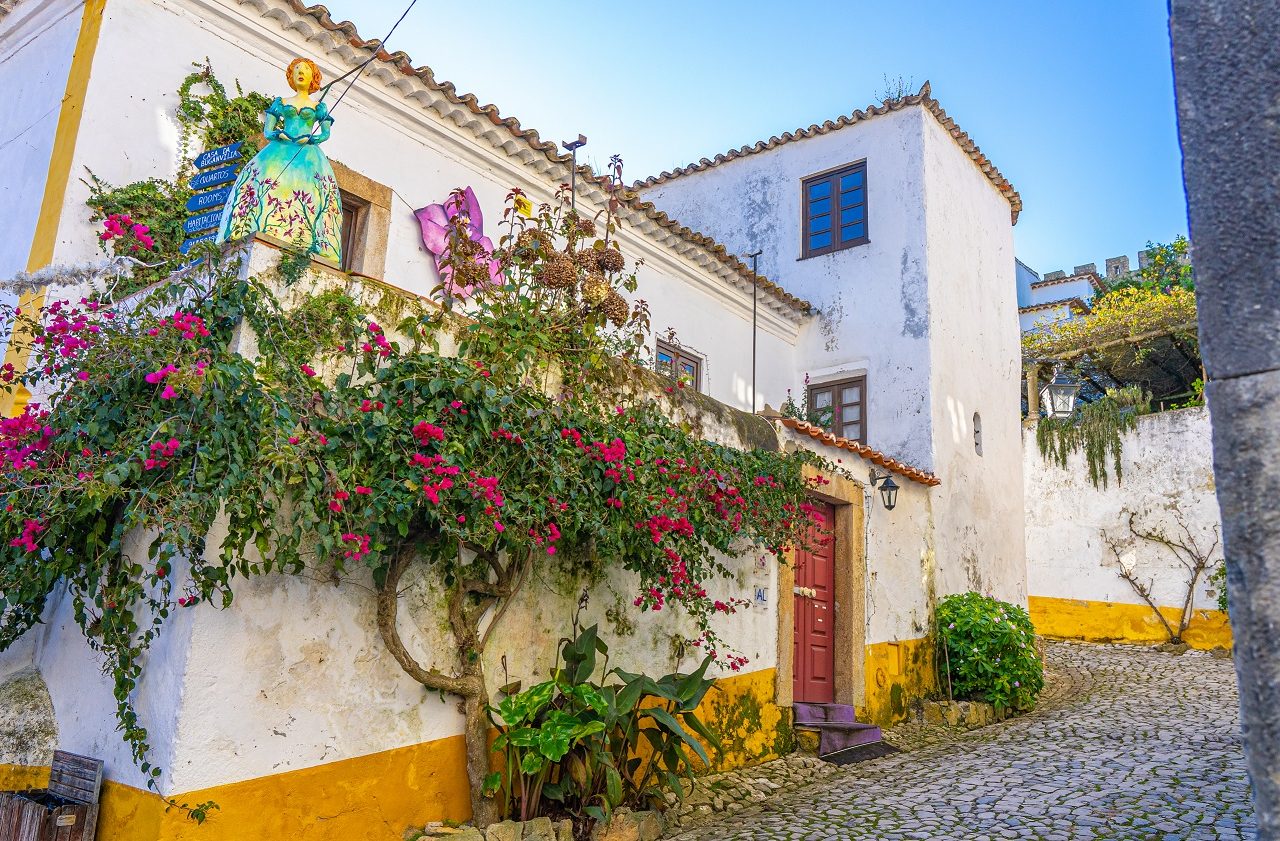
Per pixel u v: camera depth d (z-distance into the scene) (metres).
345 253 7.01
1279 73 1.99
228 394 3.71
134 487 3.67
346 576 4.43
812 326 12.16
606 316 5.91
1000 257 14.02
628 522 5.29
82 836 3.81
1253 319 1.93
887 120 12.02
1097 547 16.38
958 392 11.85
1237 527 1.88
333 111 6.93
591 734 5.09
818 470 8.36
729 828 5.67
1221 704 9.91
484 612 5.14
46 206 5.57
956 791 6.51
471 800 4.86
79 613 3.92
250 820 3.90
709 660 6.01
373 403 4.12
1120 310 16.50
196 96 6.14
